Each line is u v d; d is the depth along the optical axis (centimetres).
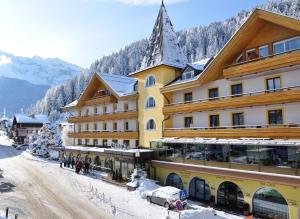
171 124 3681
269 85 2673
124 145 4225
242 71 2698
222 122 3067
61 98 15888
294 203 2142
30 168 4797
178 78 3703
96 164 4669
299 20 2269
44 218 2286
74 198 2894
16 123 10988
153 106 3866
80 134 5703
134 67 17125
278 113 2594
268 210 2308
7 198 2841
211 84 3188
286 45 2541
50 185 3466
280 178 2161
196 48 15912
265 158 2298
